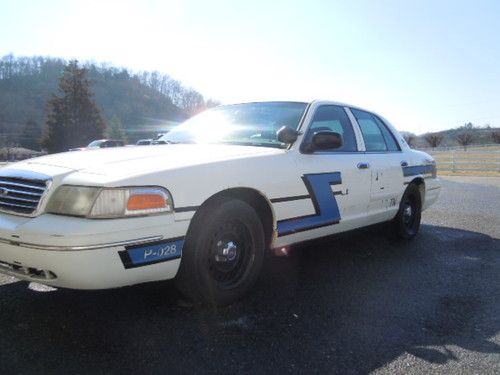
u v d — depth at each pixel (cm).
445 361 271
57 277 267
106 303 338
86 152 349
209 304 329
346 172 442
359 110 519
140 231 277
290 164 382
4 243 276
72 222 262
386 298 375
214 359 263
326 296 374
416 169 584
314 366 260
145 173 287
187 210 299
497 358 277
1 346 270
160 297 350
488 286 414
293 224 384
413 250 543
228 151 361
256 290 380
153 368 250
